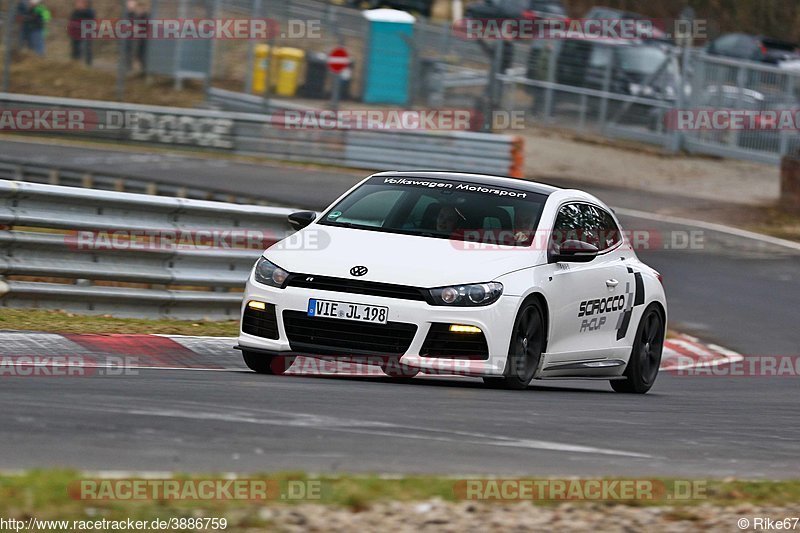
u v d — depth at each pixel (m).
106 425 20.53
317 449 20.08
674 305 59.56
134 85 120.62
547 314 30.30
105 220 38.28
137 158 94.56
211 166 93.94
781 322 57.44
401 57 118.75
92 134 101.44
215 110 116.88
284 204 73.62
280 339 28.47
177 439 19.88
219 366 31.39
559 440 23.14
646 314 35.91
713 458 23.12
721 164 113.12
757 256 75.62
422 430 22.64
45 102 101.06
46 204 37.09
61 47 123.38
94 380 25.80
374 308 27.84
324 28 121.56
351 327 27.97
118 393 24.03
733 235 82.75
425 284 28.05
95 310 38.50
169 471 17.77
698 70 115.75
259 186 84.94
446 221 30.75
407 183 32.53
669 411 30.33
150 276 39.47
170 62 120.88
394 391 27.64
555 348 31.02
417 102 117.06
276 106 113.38
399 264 28.56
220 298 41.84
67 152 94.50
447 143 97.75
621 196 96.56
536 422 25.03
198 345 34.22
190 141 101.06
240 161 98.69
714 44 144.50
